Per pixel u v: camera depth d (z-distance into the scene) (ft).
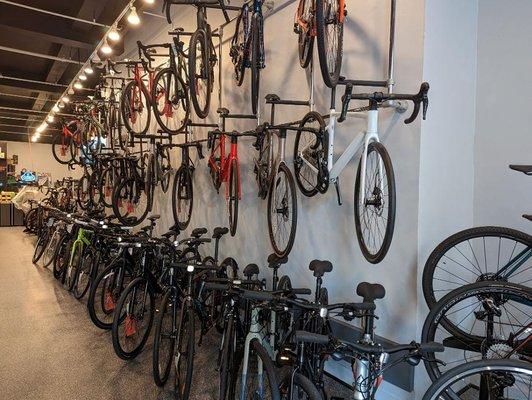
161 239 9.90
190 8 14.92
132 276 10.57
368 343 4.74
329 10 6.34
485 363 4.50
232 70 12.38
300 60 8.60
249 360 6.18
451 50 7.38
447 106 7.32
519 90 7.41
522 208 7.39
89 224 12.95
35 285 14.88
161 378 7.69
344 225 8.27
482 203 7.98
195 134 14.84
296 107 9.65
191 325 7.11
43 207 21.18
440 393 4.61
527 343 5.30
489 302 5.53
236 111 12.32
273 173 9.42
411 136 6.92
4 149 43.19
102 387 7.68
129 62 15.03
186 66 12.01
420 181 6.82
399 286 7.13
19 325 10.87
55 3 17.33
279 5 10.21
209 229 13.92
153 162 14.42
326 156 7.42
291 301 5.59
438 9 7.00
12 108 31.42
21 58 24.23
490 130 7.85
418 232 6.83
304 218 9.37
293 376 5.39
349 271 8.16
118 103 18.01
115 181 17.17
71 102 23.31
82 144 21.84
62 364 8.59
